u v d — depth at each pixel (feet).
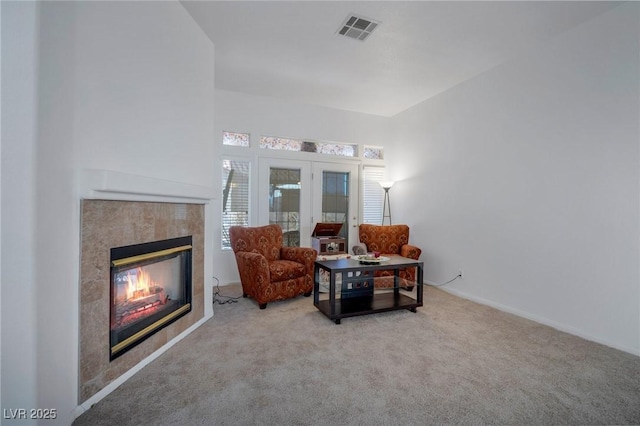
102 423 4.97
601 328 8.32
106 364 5.74
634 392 6.00
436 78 12.77
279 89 14.20
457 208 13.28
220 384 6.12
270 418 5.15
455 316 10.31
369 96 14.97
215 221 14.26
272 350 7.64
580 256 8.84
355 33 9.52
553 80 9.61
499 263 11.30
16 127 4.22
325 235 15.14
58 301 4.75
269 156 15.40
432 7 8.21
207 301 9.89
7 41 4.22
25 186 4.23
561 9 8.19
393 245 14.97
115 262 5.91
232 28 9.30
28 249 4.23
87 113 5.31
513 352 7.66
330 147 17.10
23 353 4.23
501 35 9.48
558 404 5.60
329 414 5.26
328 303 10.76
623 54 7.95
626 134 7.90
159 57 7.32
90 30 5.36
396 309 10.44
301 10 8.39
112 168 5.89
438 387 6.09
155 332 7.14
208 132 9.76
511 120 10.95
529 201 10.28
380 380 6.32
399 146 17.28
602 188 8.38
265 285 10.79
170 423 5.00
